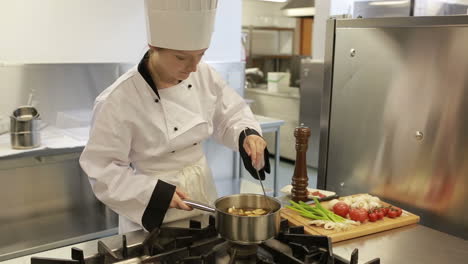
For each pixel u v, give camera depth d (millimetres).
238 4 3680
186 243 1069
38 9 2748
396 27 1303
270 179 4371
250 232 993
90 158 1207
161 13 1081
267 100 5387
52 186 2812
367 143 1452
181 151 1391
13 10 2670
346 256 1046
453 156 1213
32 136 2369
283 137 5215
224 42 3662
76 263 952
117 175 1194
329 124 1583
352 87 1473
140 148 1310
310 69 4602
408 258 1037
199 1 1060
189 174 1388
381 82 1374
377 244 1115
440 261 1022
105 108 1212
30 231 2605
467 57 1144
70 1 2852
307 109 4730
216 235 1128
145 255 1022
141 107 1254
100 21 2996
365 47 1405
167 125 1303
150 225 1146
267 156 1342
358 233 1155
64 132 2844
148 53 1291
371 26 1377
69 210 2914
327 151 1605
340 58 1500
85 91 2953
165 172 1373
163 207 1134
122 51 3129
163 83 1300
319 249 1035
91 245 1080
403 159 1347
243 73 3686
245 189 3645
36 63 2719
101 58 3047
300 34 6875
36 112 2424
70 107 2902
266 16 6738
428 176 1285
